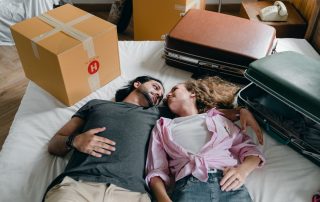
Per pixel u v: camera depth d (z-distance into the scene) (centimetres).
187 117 127
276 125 129
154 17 228
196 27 171
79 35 143
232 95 143
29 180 116
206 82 146
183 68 171
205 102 138
